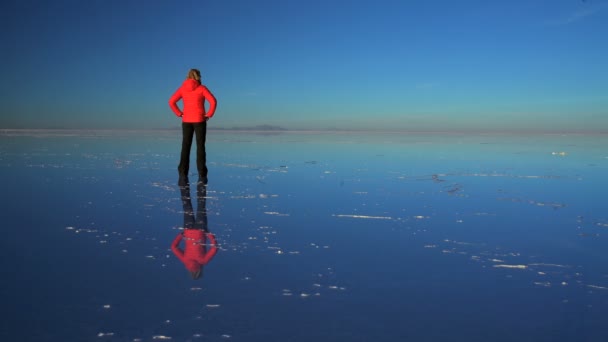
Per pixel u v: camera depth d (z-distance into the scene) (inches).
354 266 101.0
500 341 64.3
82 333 65.2
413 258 108.0
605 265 103.1
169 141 873.5
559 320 72.2
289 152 565.0
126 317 71.1
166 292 82.5
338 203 187.5
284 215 161.0
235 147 695.7
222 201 188.7
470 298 81.7
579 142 1044.5
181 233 130.4
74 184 232.7
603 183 259.4
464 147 746.8
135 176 273.4
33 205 171.5
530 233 135.4
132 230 133.1
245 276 92.6
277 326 68.4
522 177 288.0
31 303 76.4
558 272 97.7
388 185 246.1
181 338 64.0
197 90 271.7
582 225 147.5
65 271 94.0
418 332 66.9
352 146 757.9
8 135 1130.7
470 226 145.3
